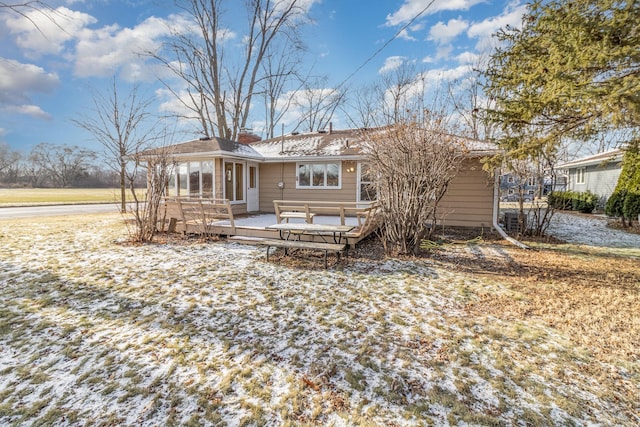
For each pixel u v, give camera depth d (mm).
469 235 9547
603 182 17047
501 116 5465
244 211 12492
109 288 4688
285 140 15477
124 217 13023
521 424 2195
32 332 3391
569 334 3410
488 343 3232
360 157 10969
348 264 6137
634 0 3801
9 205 18922
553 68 4539
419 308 4086
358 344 3211
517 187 11164
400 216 6746
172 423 2184
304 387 2564
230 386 2564
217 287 4789
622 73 4277
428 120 6570
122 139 12289
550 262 6402
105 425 2162
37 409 2305
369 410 2322
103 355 2979
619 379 2678
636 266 6102
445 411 2314
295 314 3900
